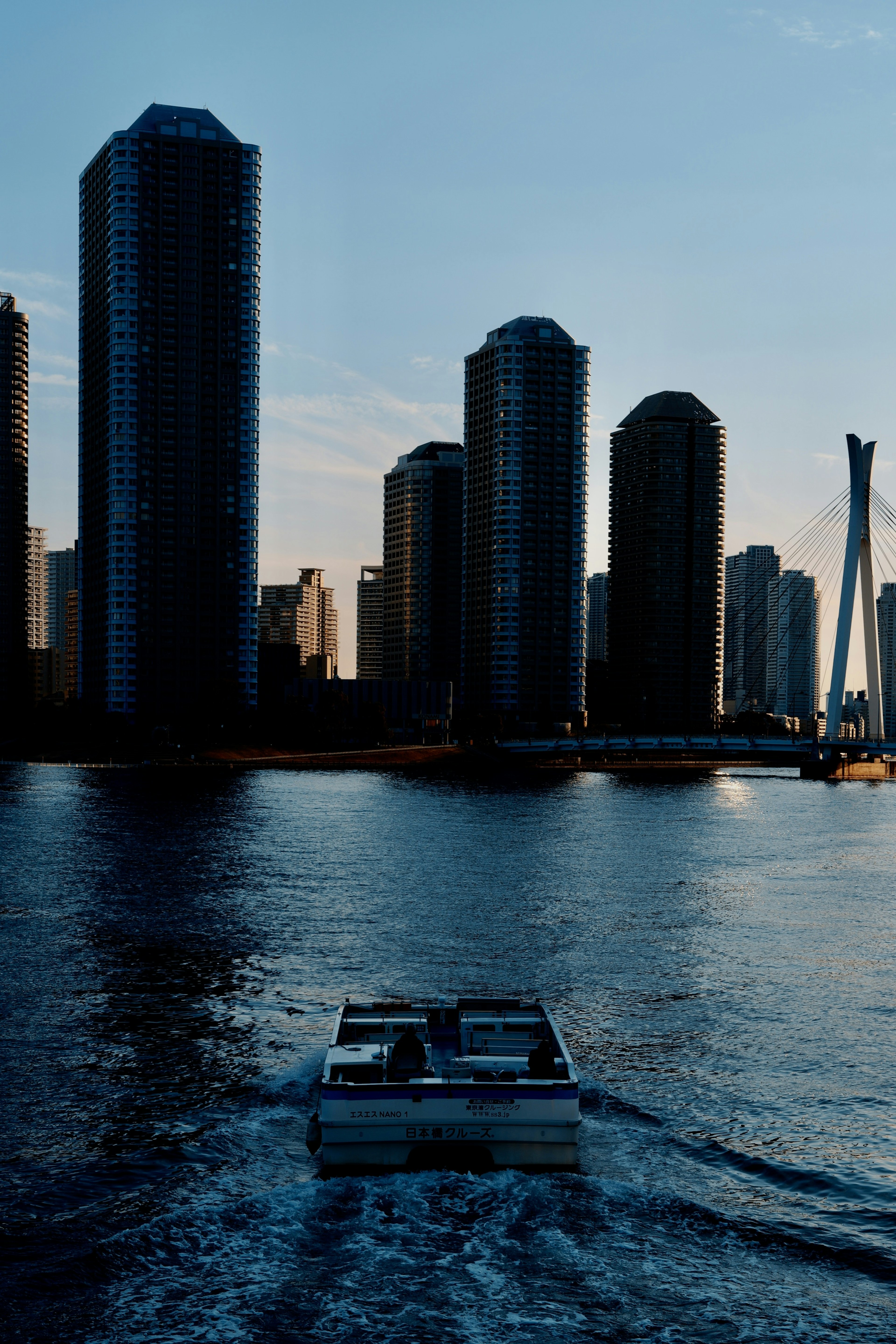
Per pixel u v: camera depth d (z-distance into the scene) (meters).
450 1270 24.84
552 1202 27.59
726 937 62.44
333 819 135.62
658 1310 23.59
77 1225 26.70
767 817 154.62
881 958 57.03
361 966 53.66
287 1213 26.95
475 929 63.97
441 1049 35.31
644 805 172.00
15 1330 22.55
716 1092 36.28
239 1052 39.59
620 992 49.28
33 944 57.88
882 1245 26.45
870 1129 33.38
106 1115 33.53
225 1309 23.33
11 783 189.25
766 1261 25.64
